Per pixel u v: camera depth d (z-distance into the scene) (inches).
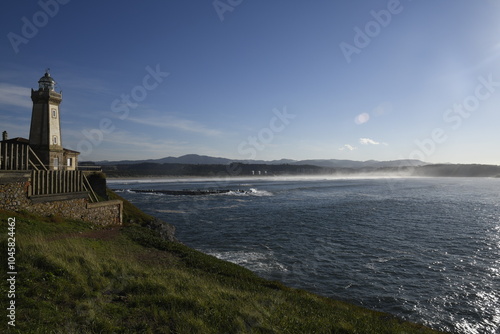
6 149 711.1
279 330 361.1
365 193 3873.0
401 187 5241.1
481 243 1279.5
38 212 773.3
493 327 626.2
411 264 1005.8
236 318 363.6
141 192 4047.7
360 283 840.3
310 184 6190.9
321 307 530.3
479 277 895.1
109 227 997.2
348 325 427.5
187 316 348.2
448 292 789.2
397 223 1713.8
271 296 522.6
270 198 3198.8
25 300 311.3
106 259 550.6
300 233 1444.4
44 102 1544.0
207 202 2807.6
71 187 895.7
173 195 3590.1
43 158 1523.1
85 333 279.3
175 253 781.9
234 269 733.3
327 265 982.4
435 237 1380.4
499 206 2508.6
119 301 378.9
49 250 480.4
